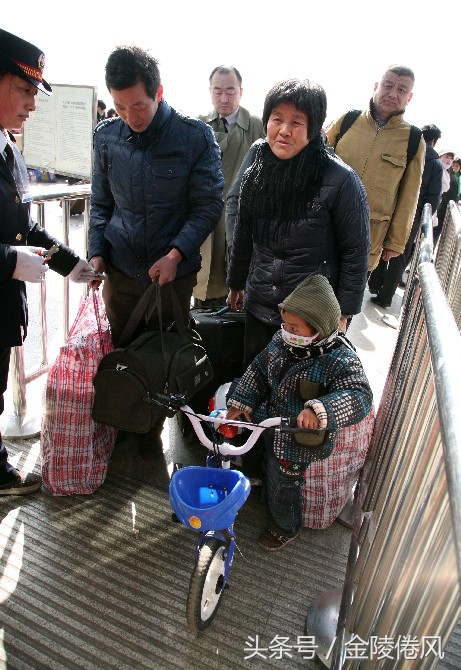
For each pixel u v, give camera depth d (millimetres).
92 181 2758
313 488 2365
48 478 2518
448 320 1238
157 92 2277
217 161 2562
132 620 1979
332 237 2377
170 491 1819
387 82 3492
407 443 1402
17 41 1847
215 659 1864
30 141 3352
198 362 2488
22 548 2244
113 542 2320
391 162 3615
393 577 1296
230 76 3652
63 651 1844
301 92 2037
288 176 2203
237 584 2174
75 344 2391
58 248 2357
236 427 2131
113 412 2252
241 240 2658
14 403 3021
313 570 2270
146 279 2621
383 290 5613
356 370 2004
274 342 2242
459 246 2600
